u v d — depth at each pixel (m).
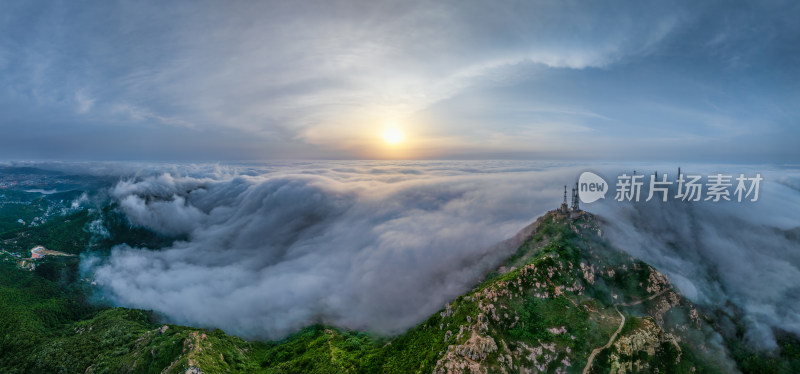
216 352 185.88
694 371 154.12
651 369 147.12
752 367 170.38
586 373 139.12
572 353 144.00
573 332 150.88
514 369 135.62
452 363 135.25
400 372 159.62
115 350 198.25
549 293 166.88
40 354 199.25
